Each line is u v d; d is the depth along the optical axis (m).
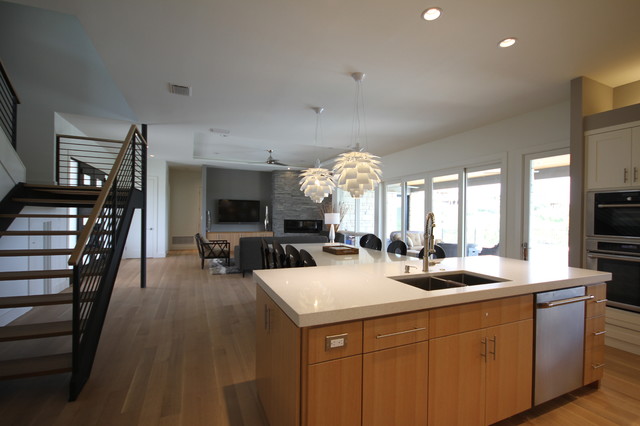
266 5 2.03
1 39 4.39
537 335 1.89
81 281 2.36
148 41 2.47
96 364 2.58
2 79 3.53
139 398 2.11
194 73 3.03
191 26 2.27
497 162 4.56
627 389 2.24
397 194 6.80
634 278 2.71
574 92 3.08
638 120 2.67
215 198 10.30
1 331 2.29
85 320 2.38
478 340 1.70
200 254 7.39
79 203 3.62
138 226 8.58
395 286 1.77
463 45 2.49
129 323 3.53
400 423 1.49
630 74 2.98
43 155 4.47
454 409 1.63
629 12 2.05
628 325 2.77
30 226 3.88
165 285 5.38
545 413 1.98
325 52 2.62
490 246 4.68
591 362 2.17
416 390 1.53
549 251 3.85
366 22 2.20
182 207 10.69
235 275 6.24
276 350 1.64
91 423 1.85
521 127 4.14
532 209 4.06
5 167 3.30
